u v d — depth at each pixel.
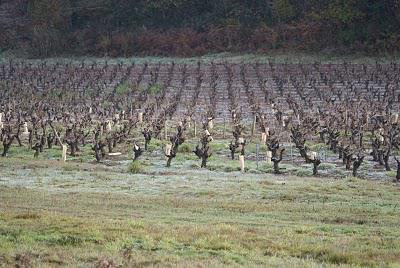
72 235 47.38
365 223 59.59
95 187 82.44
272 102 170.38
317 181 88.38
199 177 91.81
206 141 112.75
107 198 72.69
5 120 147.75
